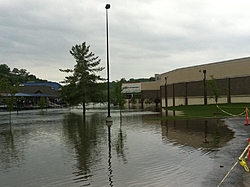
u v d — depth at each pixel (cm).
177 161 934
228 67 4556
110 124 2311
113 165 909
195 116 2739
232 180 707
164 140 1395
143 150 1147
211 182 697
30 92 8806
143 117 3003
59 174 823
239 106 3728
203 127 1894
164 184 695
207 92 4912
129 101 8988
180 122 2292
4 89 3416
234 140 1337
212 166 855
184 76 5475
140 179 745
